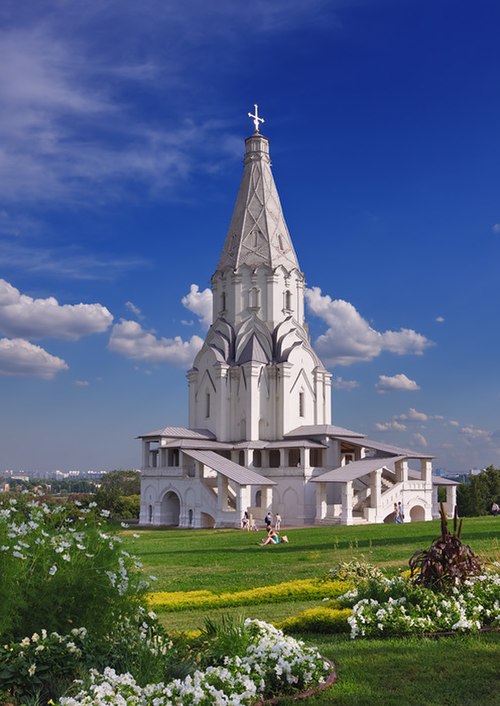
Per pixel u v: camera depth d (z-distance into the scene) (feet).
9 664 35.09
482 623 48.62
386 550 98.84
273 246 276.00
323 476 214.69
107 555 42.16
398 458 215.92
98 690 31.55
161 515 240.32
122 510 346.74
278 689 36.37
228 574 83.10
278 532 156.15
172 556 107.86
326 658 41.11
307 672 37.04
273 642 38.68
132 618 41.98
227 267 277.85
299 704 34.91
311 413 265.95
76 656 36.70
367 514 209.56
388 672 39.52
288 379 258.57
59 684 35.04
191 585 74.64
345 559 92.32
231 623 41.27
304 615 51.44
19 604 37.09
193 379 274.77
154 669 36.60
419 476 246.88
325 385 272.10
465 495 340.80
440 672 39.37
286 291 275.80
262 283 272.31
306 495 226.58
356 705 34.78
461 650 43.24
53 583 39.55
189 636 44.68
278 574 81.20
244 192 286.05
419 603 49.93
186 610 61.36
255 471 238.07
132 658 37.78
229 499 225.56
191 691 32.04
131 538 51.70
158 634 42.27
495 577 53.88
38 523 43.14
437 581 52.42
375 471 211.41
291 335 266.36
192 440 248.11
